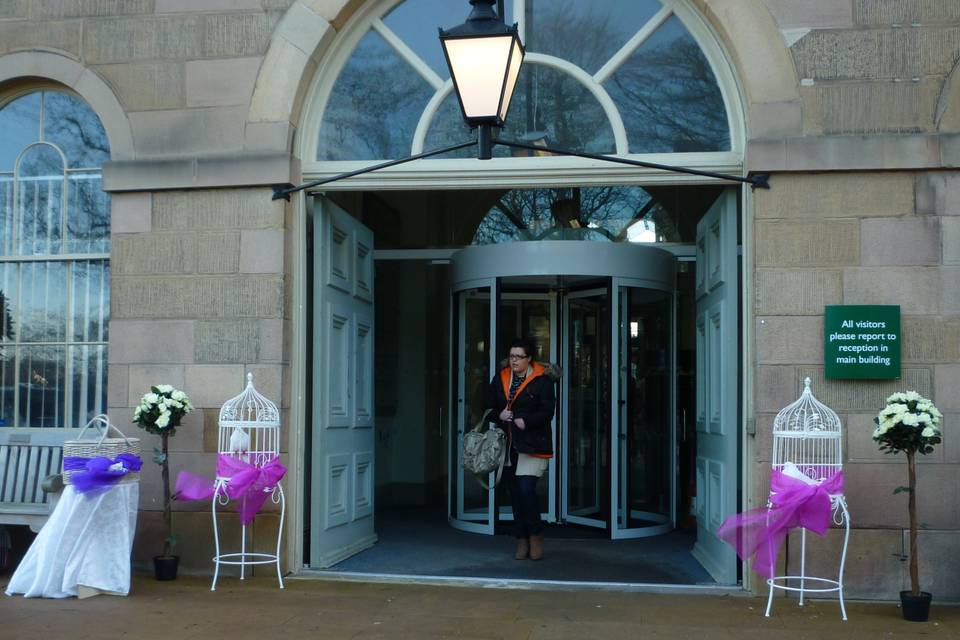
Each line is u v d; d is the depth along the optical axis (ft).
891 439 17.74
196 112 21.93
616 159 19.53
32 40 22.75
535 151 21.77
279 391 21.25
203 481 20.68
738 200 21.70
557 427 29.60
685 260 29.91
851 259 19.67
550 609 18.67
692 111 21.39
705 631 16.97
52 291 23.68
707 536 23.06
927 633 16.85
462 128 22.25
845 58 19.97
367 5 22.25
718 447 21.95
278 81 21.71
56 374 23.53
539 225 31.86
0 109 23.97
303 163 22.17
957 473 19.15
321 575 21.40
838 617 18.02
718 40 21.11
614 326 26.99
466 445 23.81
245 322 21.45
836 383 19.52
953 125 19.63
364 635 16.63
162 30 22.18
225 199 21.70
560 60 22.03
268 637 16.44
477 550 25.00
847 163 19.63
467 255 28.63
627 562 23.47
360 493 25.07
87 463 19.34
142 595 19.52
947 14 19.76
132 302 21.89
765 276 19.83
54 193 23.77
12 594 19.56
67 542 19.31
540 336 29.63
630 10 21.89
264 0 21.91
